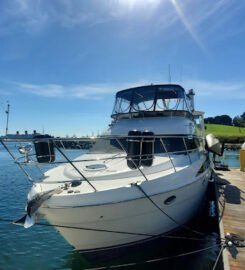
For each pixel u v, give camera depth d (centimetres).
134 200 525
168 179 591
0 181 1769
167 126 801
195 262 652
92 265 595
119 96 940
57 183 566
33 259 689
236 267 455
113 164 656
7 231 873
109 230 555
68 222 524
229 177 1338
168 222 642
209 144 959
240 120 9894
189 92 1191
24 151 627
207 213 1029
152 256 632
